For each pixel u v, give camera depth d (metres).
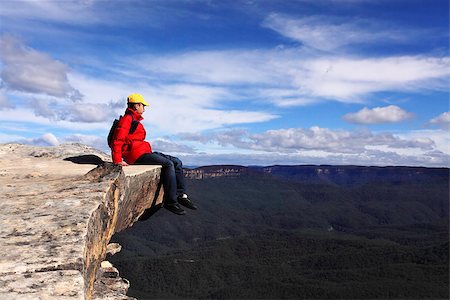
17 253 4.86
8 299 3.97
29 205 6.52
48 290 4.23
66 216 6.00
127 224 10.38
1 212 6.16
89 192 7.19
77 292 4.27
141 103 11.09
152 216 12.52
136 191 9.77
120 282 9.73
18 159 12.48
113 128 11.07
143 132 11.39
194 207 11.51
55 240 5.25
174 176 11.17
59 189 7.49
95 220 6.48
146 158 11.11
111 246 12.27
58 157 13.02
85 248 5.26
